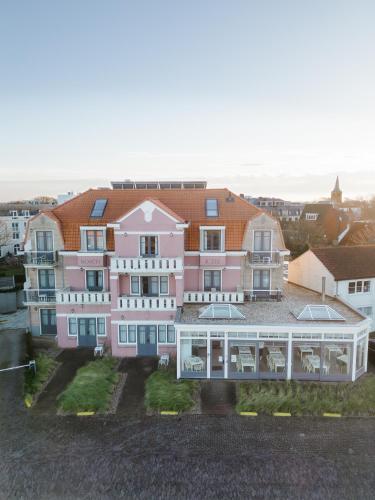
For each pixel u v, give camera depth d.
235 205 29.53
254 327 21.98
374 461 15.99
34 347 28.19
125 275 26.80
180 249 26.02
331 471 15.43
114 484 14.83
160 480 15.01
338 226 73.38
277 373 22.48
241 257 27.89
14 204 116.81
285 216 101.12
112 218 28.56
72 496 14.26
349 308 25.92
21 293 45.03
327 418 18.91
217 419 18.89
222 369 22.61
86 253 27.28
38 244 28.34
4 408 20.08
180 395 20.59
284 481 14.94
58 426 18.45
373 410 19.42
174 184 35.97
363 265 31.02
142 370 24.28
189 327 22.17
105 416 19.27
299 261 34.22
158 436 17.64
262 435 17.66
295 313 24.25
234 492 14.42
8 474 15.32
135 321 25.92
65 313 27.91
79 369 24.17
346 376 22.28
